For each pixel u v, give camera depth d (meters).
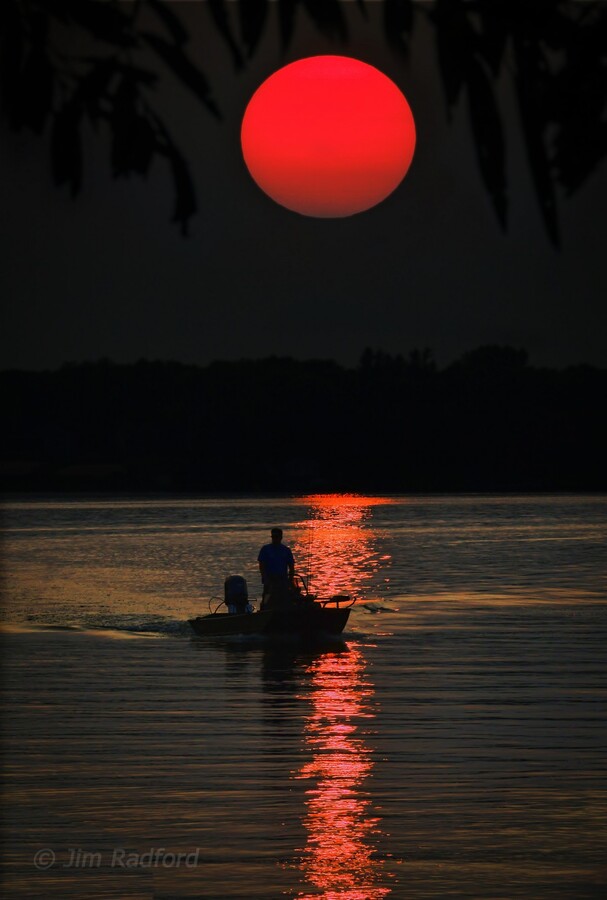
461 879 34.75
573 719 57.72
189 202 6.72
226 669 74.31
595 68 6.31
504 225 6.34
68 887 33.97
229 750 51.19
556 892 33.62
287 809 42.09
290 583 88.19
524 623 98.75
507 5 6.36
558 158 6.33
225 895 33.38
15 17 6.52
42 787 45.03
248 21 6.34
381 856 36.91
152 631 95.06
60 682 69.44
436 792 44.34
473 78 6.37
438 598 120.44
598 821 40.62
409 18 6.32
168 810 41.94
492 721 57.28
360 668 74.38
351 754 50.41
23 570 161.88
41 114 6.54
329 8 6.29
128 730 55.47
